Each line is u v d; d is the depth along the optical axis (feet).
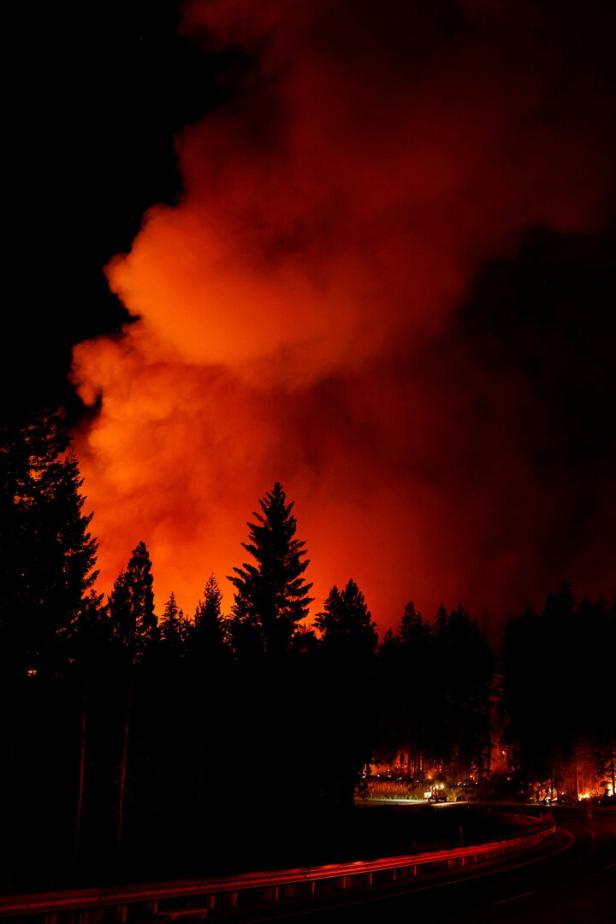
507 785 290.15
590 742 272.72
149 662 169.37
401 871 76.69
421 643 304.09
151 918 45.91
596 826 152.15
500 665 303.48
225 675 162.50
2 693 115.24
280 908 52.47
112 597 142.92
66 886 74.79
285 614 157.28
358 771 185.26
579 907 50.83
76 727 136.77
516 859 91.91
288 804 152.05
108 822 144.56
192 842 136.15
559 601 286.25
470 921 44.88
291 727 153.99
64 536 113.19
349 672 184.75
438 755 293.64
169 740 168.04
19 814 127.24
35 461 109.81
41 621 113.09
